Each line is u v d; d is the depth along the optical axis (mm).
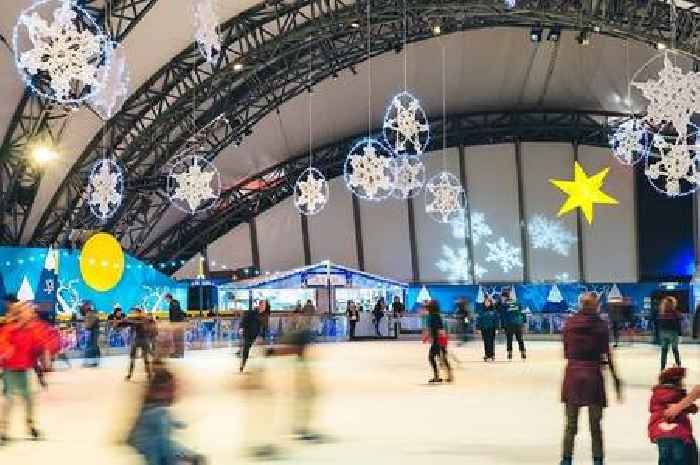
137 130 31391
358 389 15711
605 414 11930
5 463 8680
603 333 7617
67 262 27922
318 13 31078
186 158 34750
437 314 16781
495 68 37000
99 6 24109
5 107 25203
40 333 10320
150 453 5766
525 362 22344
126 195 33594
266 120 37688
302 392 10047
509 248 44469
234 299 35406
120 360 25484
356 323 36438
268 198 43656
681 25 25109
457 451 9086
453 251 44844
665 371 6195
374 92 38250
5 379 10164
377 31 33031
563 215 43875
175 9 26766
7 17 21812
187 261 43812
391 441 9766
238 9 28906
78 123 28531
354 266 45375
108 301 30250
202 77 31891
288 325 10602
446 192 31297
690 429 5980
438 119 43062
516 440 9812
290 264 45062
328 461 8547
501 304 23516
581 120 42594
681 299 38312
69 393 15766
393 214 44625
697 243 42156
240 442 9773
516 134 43219
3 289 25219
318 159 43188
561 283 43844
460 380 17391
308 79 34625
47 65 14484
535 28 30328
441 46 34750
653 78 33562
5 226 29453
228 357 25969
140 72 29266
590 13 25953
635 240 43219
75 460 8844
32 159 27203
